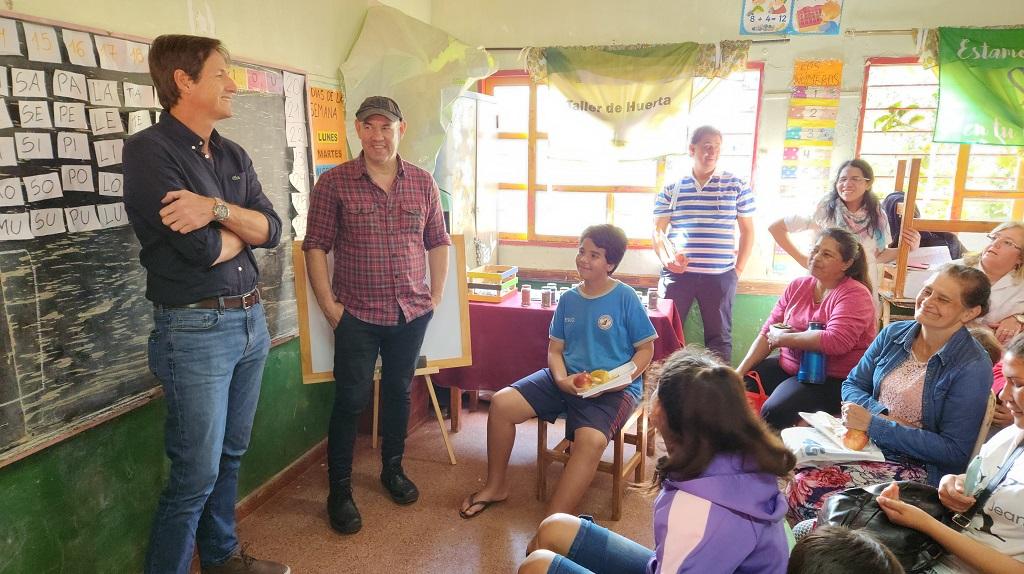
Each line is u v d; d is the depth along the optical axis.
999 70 3.23
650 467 2.76
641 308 2.35
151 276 1.53
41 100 1.47
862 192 3.00
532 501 2.49
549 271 4.01
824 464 1.84
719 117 3.64
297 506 2.44
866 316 2.31
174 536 1.60
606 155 3.75
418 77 3.03
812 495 1.81
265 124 2.33
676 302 3.35
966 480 1.39
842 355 2.36
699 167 3.28
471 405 3.44
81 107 1.58
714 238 3.28
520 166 4.04
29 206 1.46
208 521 1.85
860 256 2.39
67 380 1.59
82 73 1.57
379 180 2.17
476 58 3.26
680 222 3.38
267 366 2.45
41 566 1.58
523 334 2.85
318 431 2.86
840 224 3.05
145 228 1.48
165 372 1.55
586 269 2.32
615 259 2.32
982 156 3.44
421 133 3.06
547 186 4.01
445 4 3.84
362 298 2.20
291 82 2.48
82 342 1.62
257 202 1.76
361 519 2.30
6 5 1.39
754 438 1.06
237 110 2.17
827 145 3.51
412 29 3.04
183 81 1.49
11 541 1.50
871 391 2.03
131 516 1.86
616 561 1.39
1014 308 2.42
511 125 4.00
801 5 3.40
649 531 2.29
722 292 3.31
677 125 3.62
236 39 2.19
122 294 1.73
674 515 1.04
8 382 1.44
